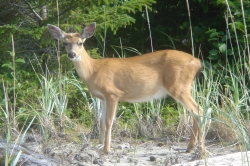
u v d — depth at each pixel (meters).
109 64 11.41
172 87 11.11
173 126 12.93
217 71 14.95
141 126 12.51
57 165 9.16
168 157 10.09
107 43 17.28
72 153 10.38
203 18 16.98
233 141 11.46
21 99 13.45
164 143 11.78
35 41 14.89
